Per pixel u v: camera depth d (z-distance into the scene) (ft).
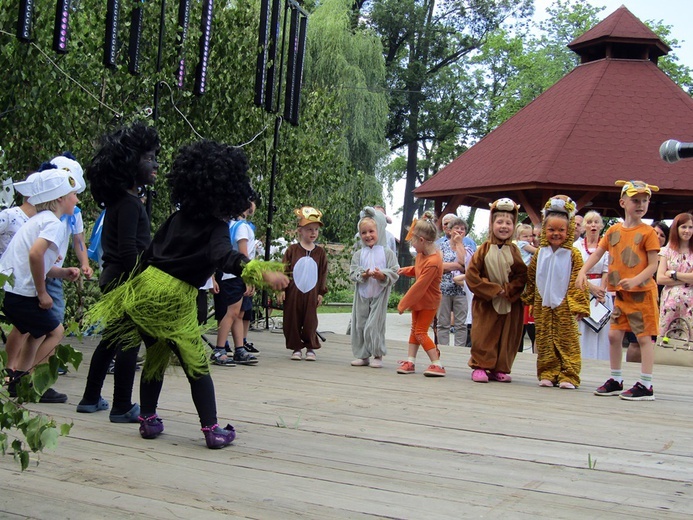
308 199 38.88
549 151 59.57
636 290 21.07
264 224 35.76
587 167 57.93
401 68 140.36
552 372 22.99
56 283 19.19
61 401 17.52
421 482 12.34
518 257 23.40
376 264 25.59
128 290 13.78
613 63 66.18
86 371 21.72
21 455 9.27
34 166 26.35
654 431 16.97
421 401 19.60
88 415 16.33
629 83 64.23
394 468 13.12
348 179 39.68
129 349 15.65
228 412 17.31
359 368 25.32
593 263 21.91
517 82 119.85
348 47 92.89
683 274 28.94
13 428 14.46
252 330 35.37
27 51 24.86
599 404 20.20
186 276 13.73
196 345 13.97
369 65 95.71
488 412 18.48
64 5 23.20
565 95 65.67
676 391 23.11
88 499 10.94
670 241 29.43
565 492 12.12
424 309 24.21
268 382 21.68
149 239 16.19
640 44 66.80
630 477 13.17
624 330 21.49
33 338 17.72
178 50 30.17
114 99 29.27
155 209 30.99
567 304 22.79
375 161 95.14
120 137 15.83
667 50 68.03
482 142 67.87
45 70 25.49
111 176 15.76
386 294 25.59
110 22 25.62
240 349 25.17
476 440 15.47
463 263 33.58
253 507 10.83
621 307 21.33
